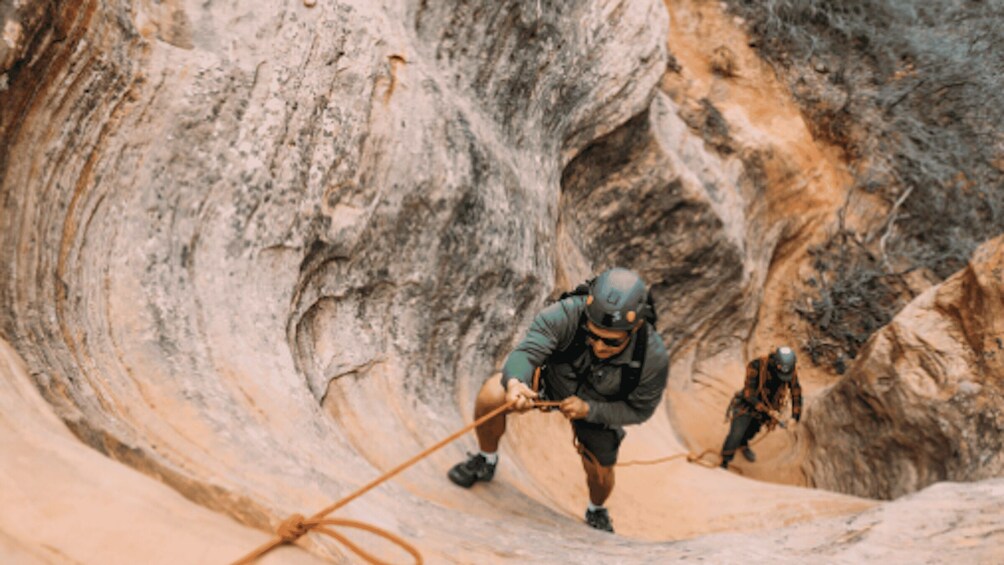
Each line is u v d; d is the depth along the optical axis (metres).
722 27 11.67
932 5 12.73
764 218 11.48
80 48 3.16
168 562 1.72
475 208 5.28
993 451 6.23
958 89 12.19
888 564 2.76
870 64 12.18
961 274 7.03
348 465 3.29
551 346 3.27
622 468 6.51
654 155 8.19
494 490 4.08
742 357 11.45
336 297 4.50
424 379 4.92
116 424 2.63
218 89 3.87
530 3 5.95
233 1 4.14
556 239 6.78
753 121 11.36
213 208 3.75
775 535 3.38
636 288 3.05
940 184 12.01
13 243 2.81
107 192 3.34
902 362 7.16
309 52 4.43
